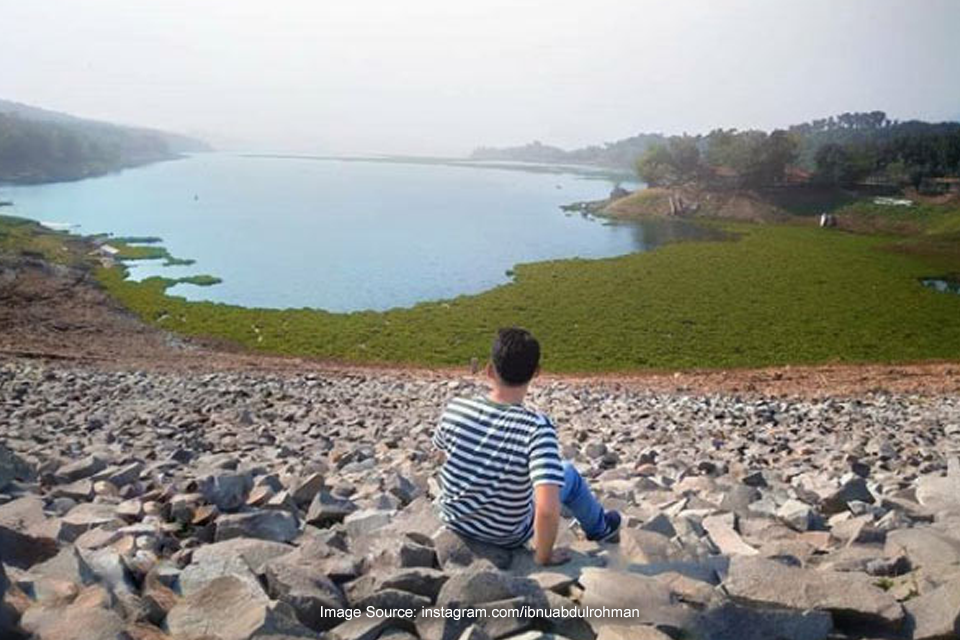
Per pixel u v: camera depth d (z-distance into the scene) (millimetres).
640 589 4508
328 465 12938
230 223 142750
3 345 44406
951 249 102500
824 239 115688
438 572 4859
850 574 4824
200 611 4422
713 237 120625
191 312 59562
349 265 94562
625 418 22922
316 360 46938
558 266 86188
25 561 5227
